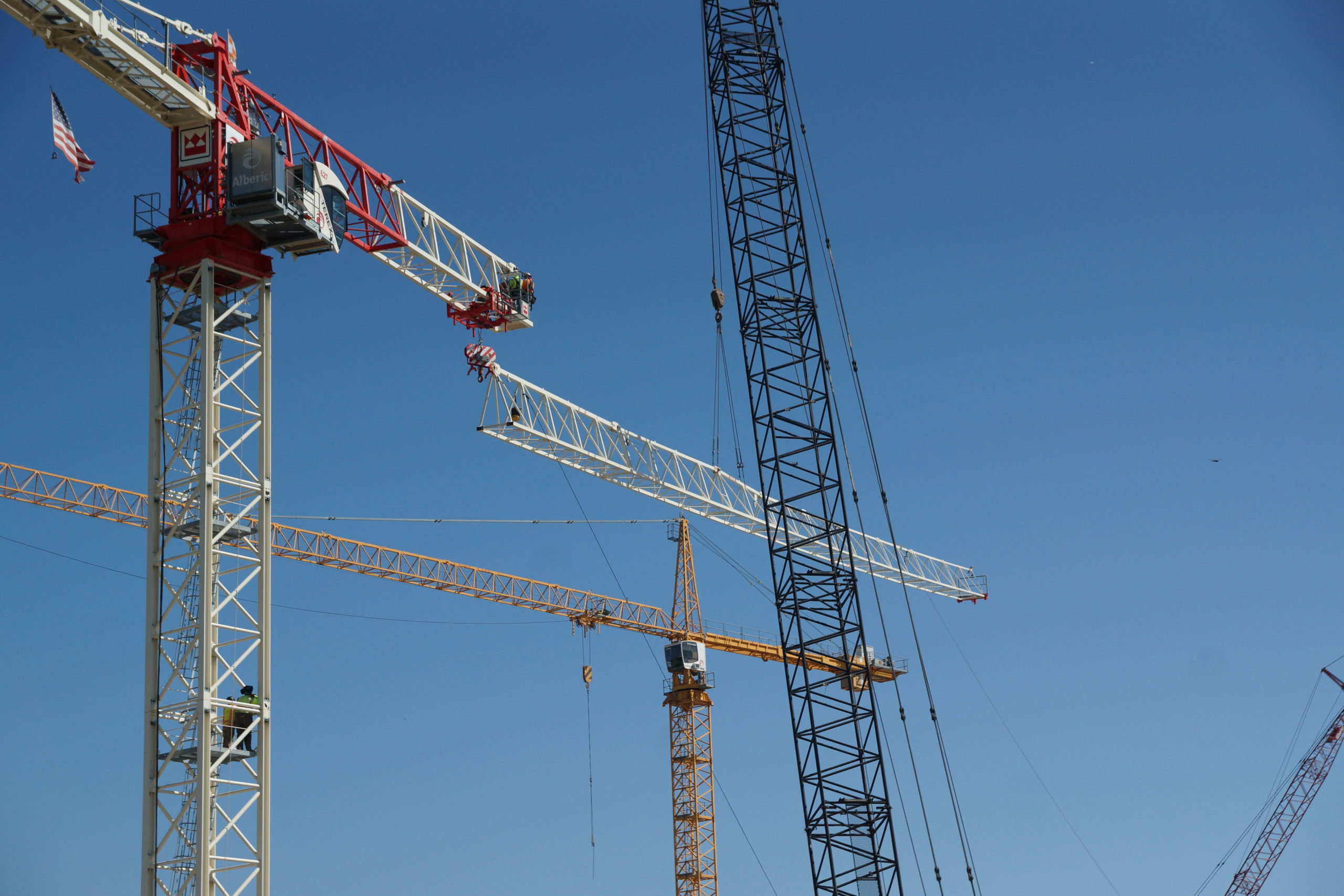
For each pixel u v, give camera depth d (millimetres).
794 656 68750
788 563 69625
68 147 62688
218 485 63281
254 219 65750
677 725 138625
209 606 61000
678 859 134125
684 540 147125
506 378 103625
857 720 67125
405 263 89938
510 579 132750
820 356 71188
